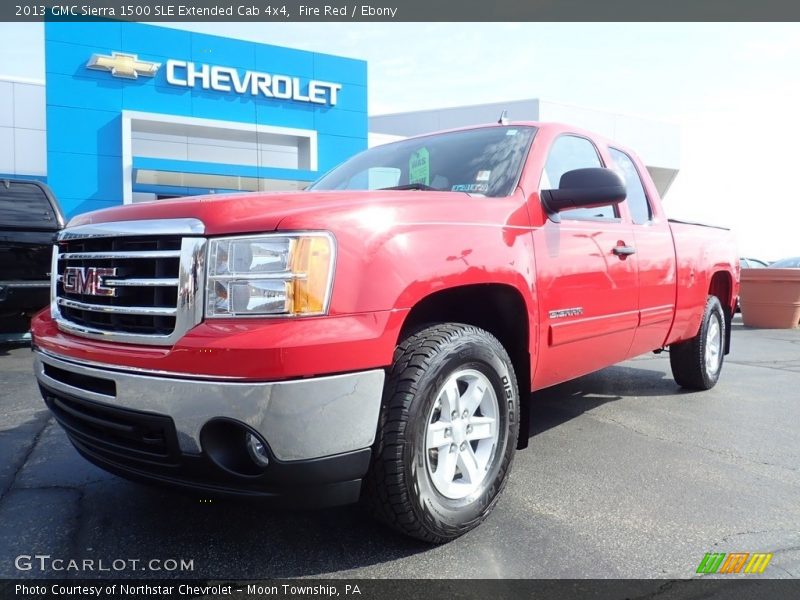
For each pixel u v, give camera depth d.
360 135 22.36
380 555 2.56
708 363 5.73
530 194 3.26
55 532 2.75
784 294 11.94
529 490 3.28
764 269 12.05
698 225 5.38
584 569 2.47
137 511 2.96
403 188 3.42
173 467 2.28
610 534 2.78
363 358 2.26
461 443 2.71
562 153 3.78
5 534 2.73
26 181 7.65
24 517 2.89
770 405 5.25
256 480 2.20
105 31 18.56
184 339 2.21
